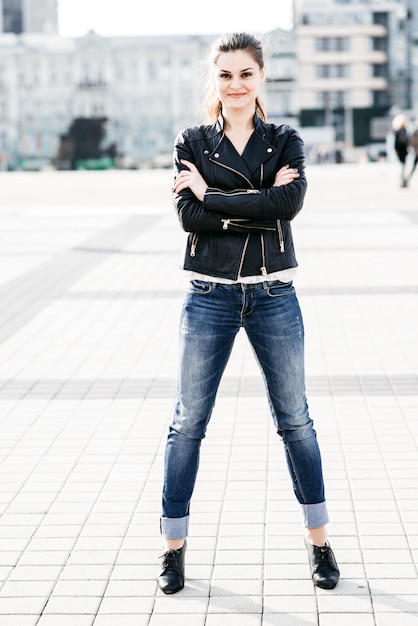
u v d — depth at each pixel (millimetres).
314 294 8812
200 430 3197
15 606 3068
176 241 13258
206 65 3219
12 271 10703
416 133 23422
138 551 3463
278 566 3328
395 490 3998
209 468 4309
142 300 8742
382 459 4387
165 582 3139
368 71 86625
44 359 6551
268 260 3059
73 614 3014
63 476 4258
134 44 83062
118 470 4324
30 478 4242
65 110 84375
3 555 3449
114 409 5324
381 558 3367
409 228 14094
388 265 10461
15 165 84688
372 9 86062
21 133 84625
